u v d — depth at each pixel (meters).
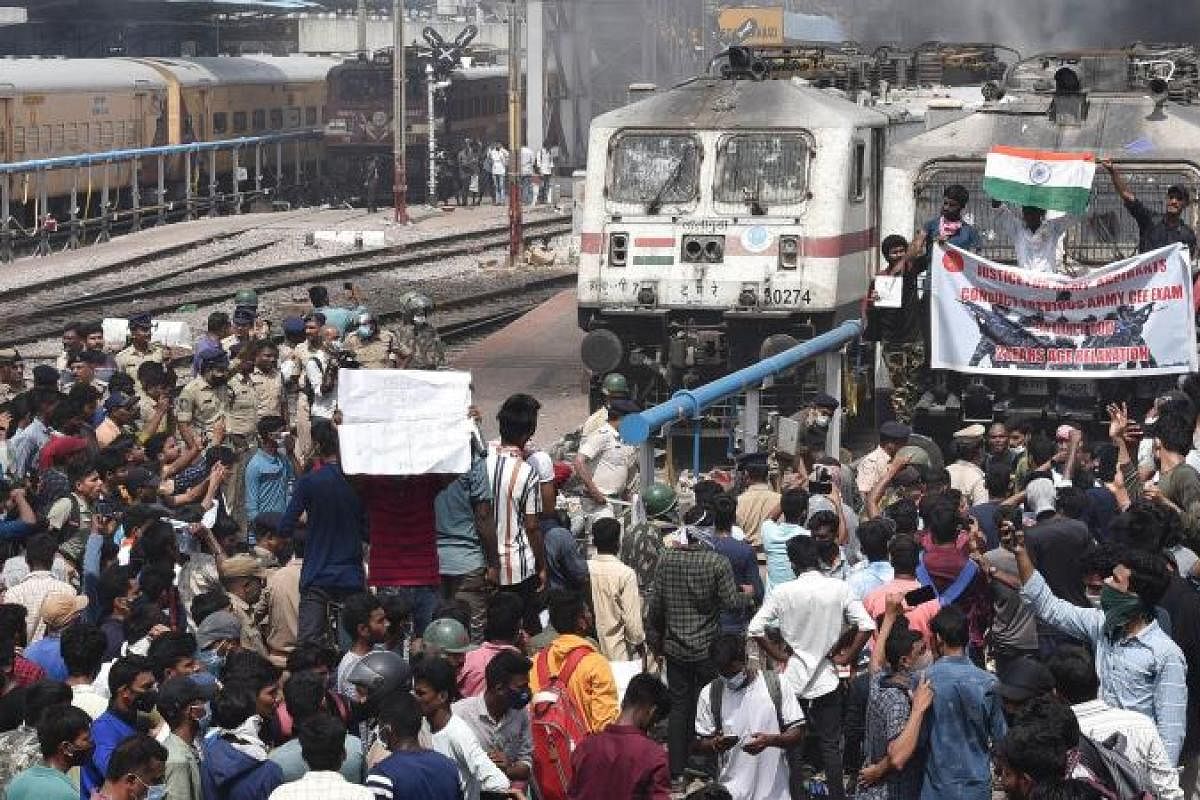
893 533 15.09
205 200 66.12
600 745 11.12
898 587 13.76
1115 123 24.83
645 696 11.38
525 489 15.28
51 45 81.38
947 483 17.44
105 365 24.77
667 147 27.17
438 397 14.23
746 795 13.10
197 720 11.37
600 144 27.28
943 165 24.95
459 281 50.03
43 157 57.16
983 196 24.89
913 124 29.70
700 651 14.37
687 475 24.38
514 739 11.98
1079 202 23.05
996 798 13.35
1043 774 9.34
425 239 58.31
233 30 88.50
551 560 15.35
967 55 32.44
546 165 70.44
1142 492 17.20
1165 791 10.91
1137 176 24.42
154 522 14.71
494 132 79.62
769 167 26.88
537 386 32.59
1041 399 23.81
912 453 18.80
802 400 26.03
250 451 20.44
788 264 26.70
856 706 12.90
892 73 31.78
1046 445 17.48
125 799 10.41
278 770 11.07
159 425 21.28
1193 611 12.73
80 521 16.73
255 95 71.19
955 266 22.34
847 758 13.86
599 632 14.69
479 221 64.88
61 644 12.48
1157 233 22.75
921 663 12.44
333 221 63.81
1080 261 24.55
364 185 72.56
